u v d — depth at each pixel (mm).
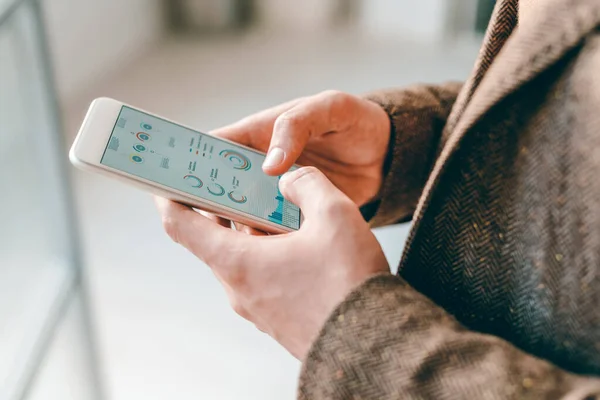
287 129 467
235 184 469
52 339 904
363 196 549
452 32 2447
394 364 300
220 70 2285
